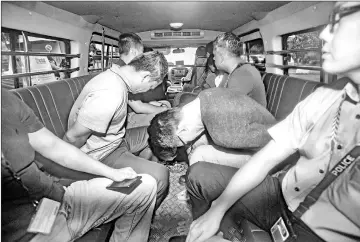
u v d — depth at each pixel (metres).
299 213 1.02
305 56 2.60
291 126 1.13
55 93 2.20
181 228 1.96
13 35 2.01
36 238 1.18
